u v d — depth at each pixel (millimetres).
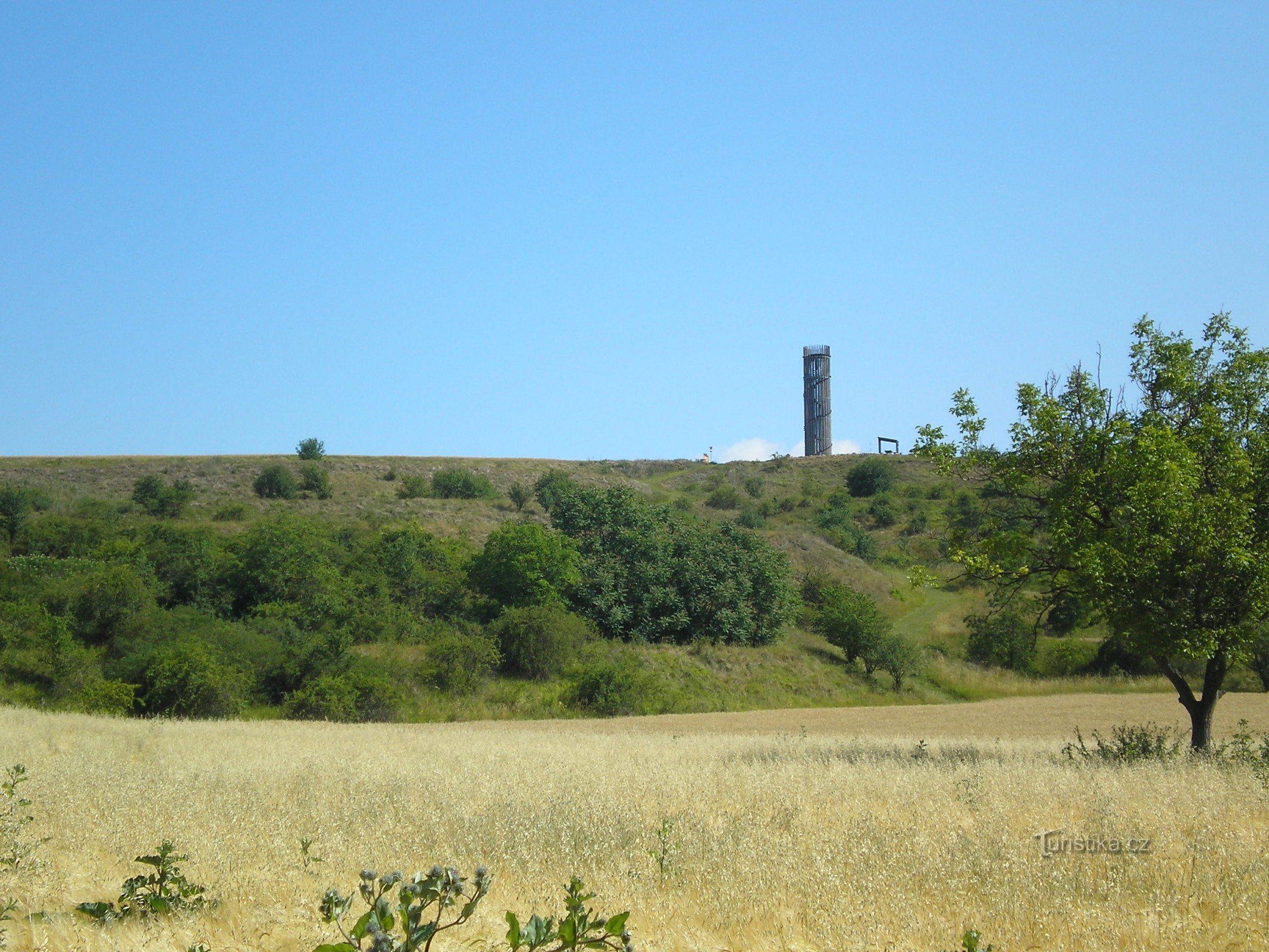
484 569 47812
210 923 7457
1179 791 12312
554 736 26172
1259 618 17344
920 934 7023
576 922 5168
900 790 13188
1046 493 19453
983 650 50844
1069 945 6871
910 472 99438
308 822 10602
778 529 72625
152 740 21453
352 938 5996
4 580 41812
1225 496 16750
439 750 20203
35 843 9281
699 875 8445
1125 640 18141
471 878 8391
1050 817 11242
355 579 46719
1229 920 7320
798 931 7277
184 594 44062
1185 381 18453
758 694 45125
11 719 25812
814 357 115250
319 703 35625
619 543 51875
